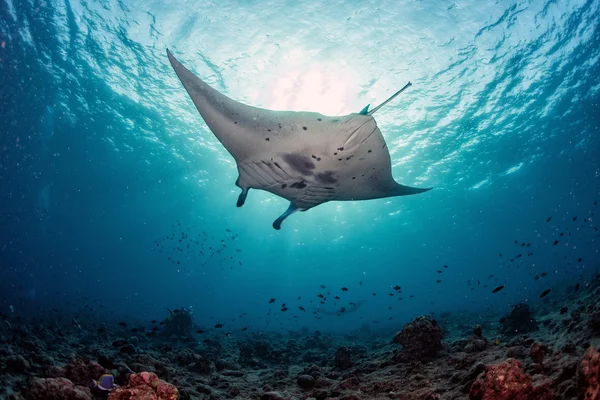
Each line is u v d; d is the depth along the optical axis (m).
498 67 12.45
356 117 4.26
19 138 20.16
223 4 10.41
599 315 4.26
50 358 5.06
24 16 11.69
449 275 68.75
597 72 13.85
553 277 39.88
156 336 10.31
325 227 31.48
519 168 21.86
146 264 53.75
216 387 5.07
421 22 10.55
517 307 7.16
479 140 17.42
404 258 49.31
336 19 10.53
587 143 19.81
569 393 2.59
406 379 4.34
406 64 11.87
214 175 22.27
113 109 16.55
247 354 7.69
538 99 14.88
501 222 34.66
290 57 11.81
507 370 2.76
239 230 34.97
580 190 27.33
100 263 54.16
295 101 13.50
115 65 13.48
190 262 52.06
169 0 10.46
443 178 21.41
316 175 4.87
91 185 25.83
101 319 17.36
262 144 4.65
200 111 4.39
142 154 20.77
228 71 12.62
